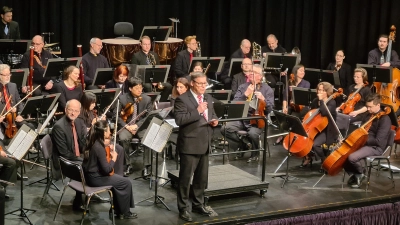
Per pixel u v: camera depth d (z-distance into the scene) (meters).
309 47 16.25
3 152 8.55
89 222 8.01
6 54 12.85
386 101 12.61
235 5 16.08
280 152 11.44
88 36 15.29
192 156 7.96
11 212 8.12
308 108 11.85
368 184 9.53
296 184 9.68
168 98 12.53
